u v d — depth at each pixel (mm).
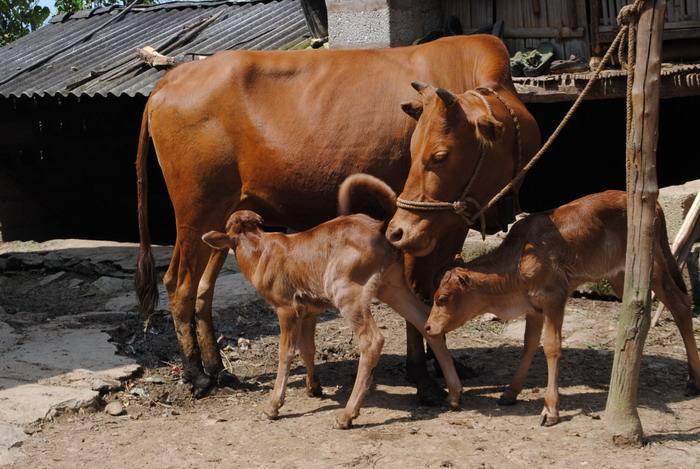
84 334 7680
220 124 6352
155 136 6586
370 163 6090
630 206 5098
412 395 6191
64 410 5996
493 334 7734
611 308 8359
